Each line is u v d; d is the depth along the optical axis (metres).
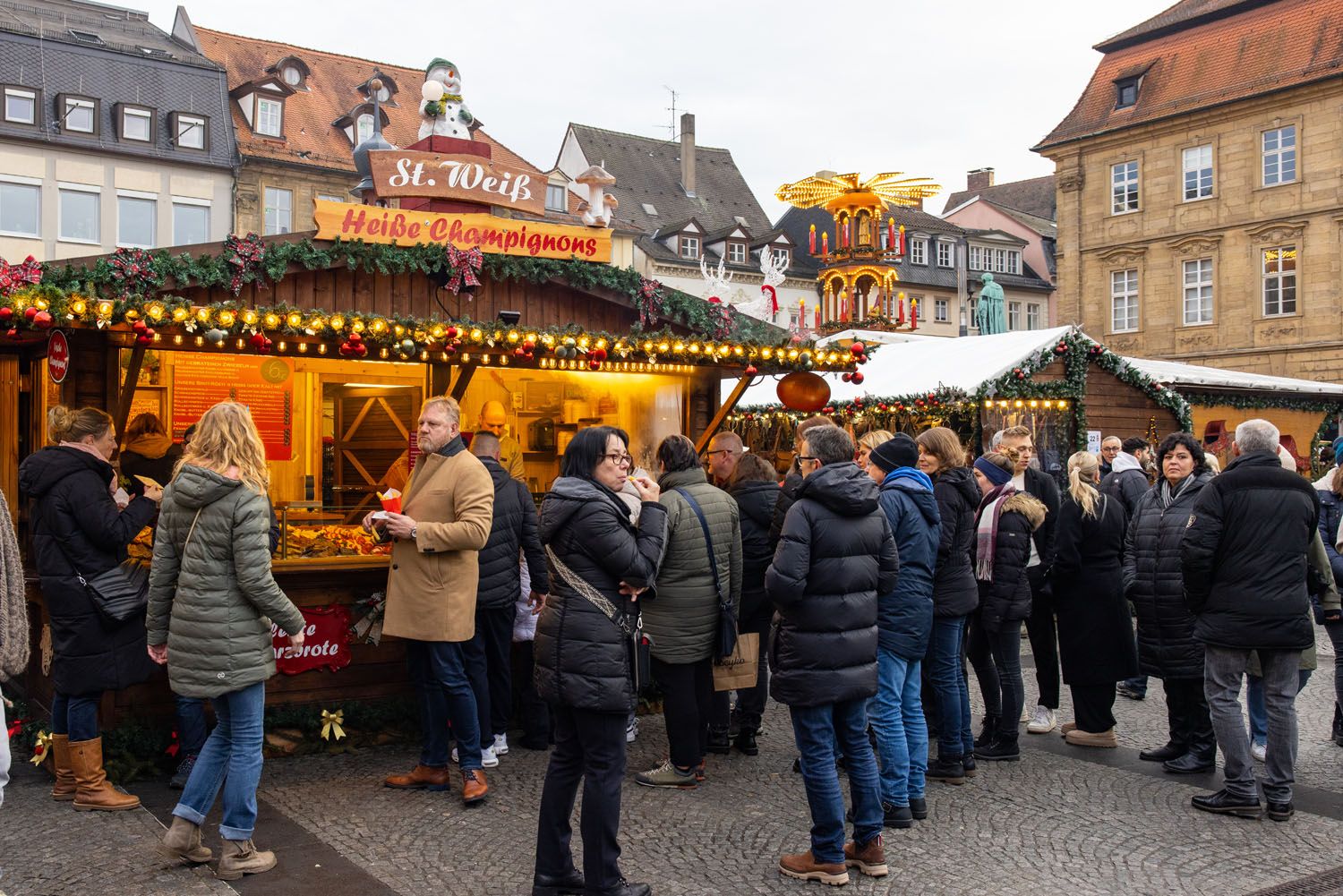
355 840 4.82
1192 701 6.07
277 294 6.36
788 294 45.78
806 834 4.99
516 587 5.99
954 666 5.79
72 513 4.97
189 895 4.16
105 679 5.05
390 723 6.51
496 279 7.05
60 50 32.75
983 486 6.45
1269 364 31.70
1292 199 31.17
